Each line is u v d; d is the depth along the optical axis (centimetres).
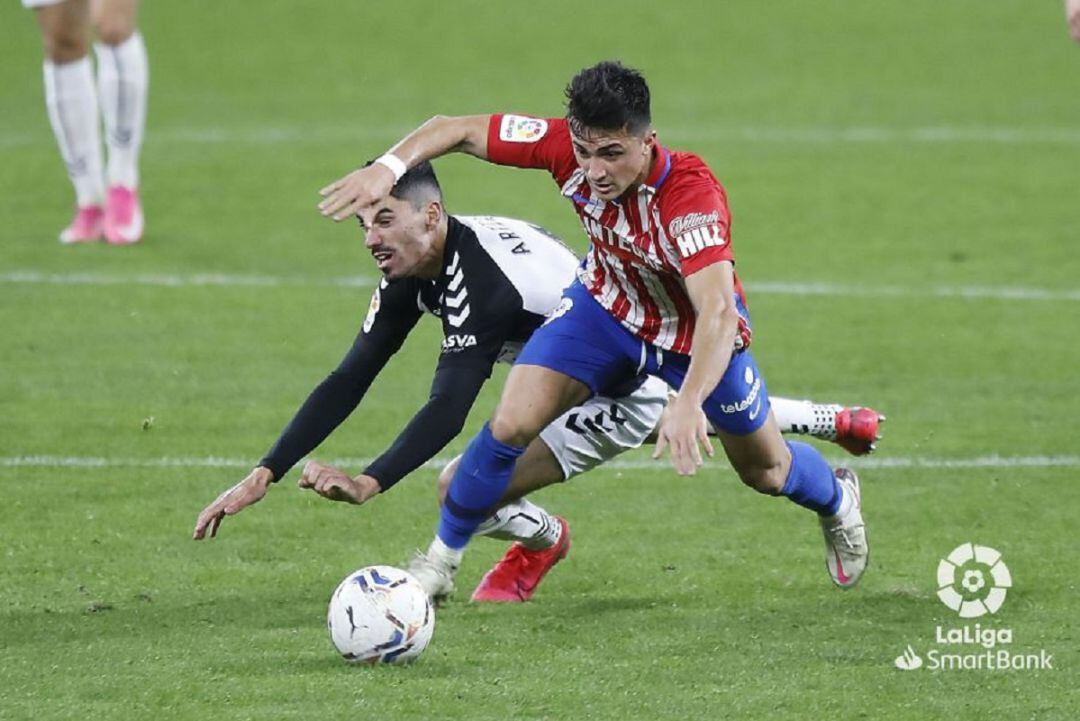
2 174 4622
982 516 2258
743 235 4084
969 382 2958
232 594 1945
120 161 3894
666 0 7144
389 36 6600
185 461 2494
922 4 7125
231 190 4503
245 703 1565
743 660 1712
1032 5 7081
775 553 2127
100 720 1522
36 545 2109
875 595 1947
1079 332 3281
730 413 1839
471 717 1538
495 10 6956
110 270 3681
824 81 5991
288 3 7056
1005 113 5509
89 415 2716
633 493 2389
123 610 1878
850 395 2880
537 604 1933
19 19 6656
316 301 3478
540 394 1842
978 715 1562
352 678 1639
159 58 6294
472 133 1827
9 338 3158
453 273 1850
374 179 1764
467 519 1859
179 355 3075
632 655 1728
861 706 1582
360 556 2100
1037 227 4138
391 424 2708
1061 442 2616
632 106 1648
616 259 1808
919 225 4169
